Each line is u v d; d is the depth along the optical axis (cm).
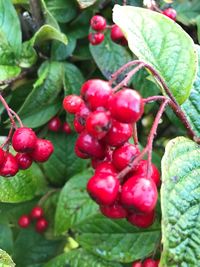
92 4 14
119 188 9
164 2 16
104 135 9
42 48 15
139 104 8
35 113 15
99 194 8
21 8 15
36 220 17
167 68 10
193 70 10
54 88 14
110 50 15
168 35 11
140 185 8
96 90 9
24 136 11
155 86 14
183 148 10
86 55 16
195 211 9
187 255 9
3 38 14
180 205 9
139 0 15
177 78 10
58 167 16
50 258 17
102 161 10
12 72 14
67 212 14
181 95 10
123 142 9
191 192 9
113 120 9
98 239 14
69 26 15
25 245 17
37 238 17
